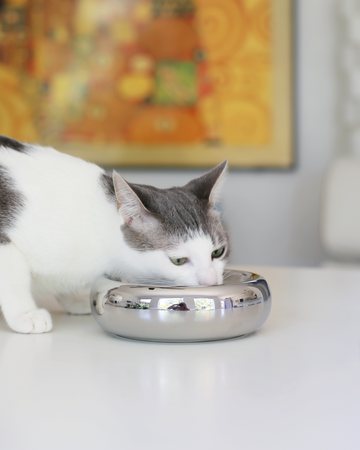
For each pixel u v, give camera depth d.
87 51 2.78
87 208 0.96
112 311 0.77
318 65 2.75
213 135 2.78
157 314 0.74
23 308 0.91
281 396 0.54
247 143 2.76
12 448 0.44
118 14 2.76
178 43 2.76
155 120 2.79
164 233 0.96
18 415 0.50
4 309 0.91
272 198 2.79
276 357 0.69
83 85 2.79
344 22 2.71
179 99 2.78
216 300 0.75
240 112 2.76
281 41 2.71
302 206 2.79
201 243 0.97
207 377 0.60
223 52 2.75
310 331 0.83
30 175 0.95
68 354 0.71
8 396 0.55
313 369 0.63
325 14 2.73
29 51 2.78
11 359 0.69
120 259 0.98
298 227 2.79
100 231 0.96
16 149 1.01
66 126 2.81
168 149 2.79
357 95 2.70
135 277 1.01
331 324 0.89
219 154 2.78
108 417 0.49
